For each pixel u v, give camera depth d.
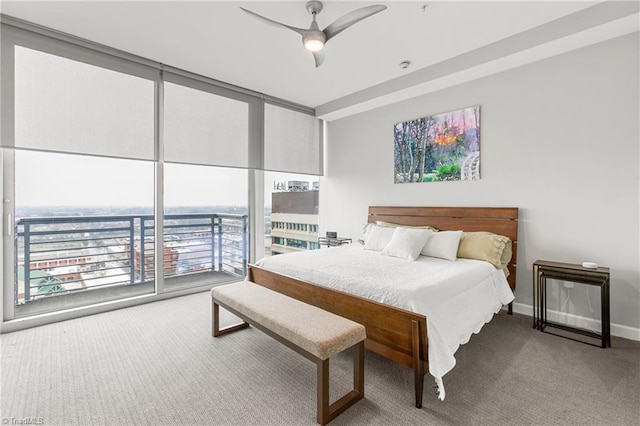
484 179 3.40
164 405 1.72
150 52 3.19
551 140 2.95
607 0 2.35
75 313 3.00
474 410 1.68
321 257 3.12
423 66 3.48
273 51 3.16
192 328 2.78
